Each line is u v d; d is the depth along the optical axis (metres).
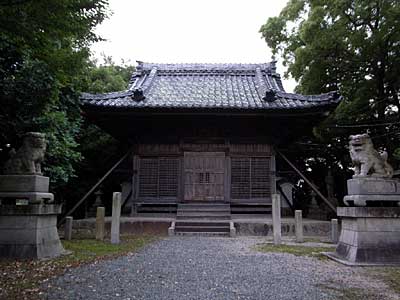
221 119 18.03
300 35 20.48
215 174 18.52
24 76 9.73
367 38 18.34
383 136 19.34
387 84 19.55
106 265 8.05
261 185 18.53
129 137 18.95
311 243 12.48
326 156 26.25
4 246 8.66
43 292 5.70
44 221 9.22
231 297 5.57
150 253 9.95
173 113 16.97
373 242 8.47
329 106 16.33
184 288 6.09
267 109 16.56
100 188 23.23
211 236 14.67
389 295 5.74
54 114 12.74
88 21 7.33
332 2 18.81
